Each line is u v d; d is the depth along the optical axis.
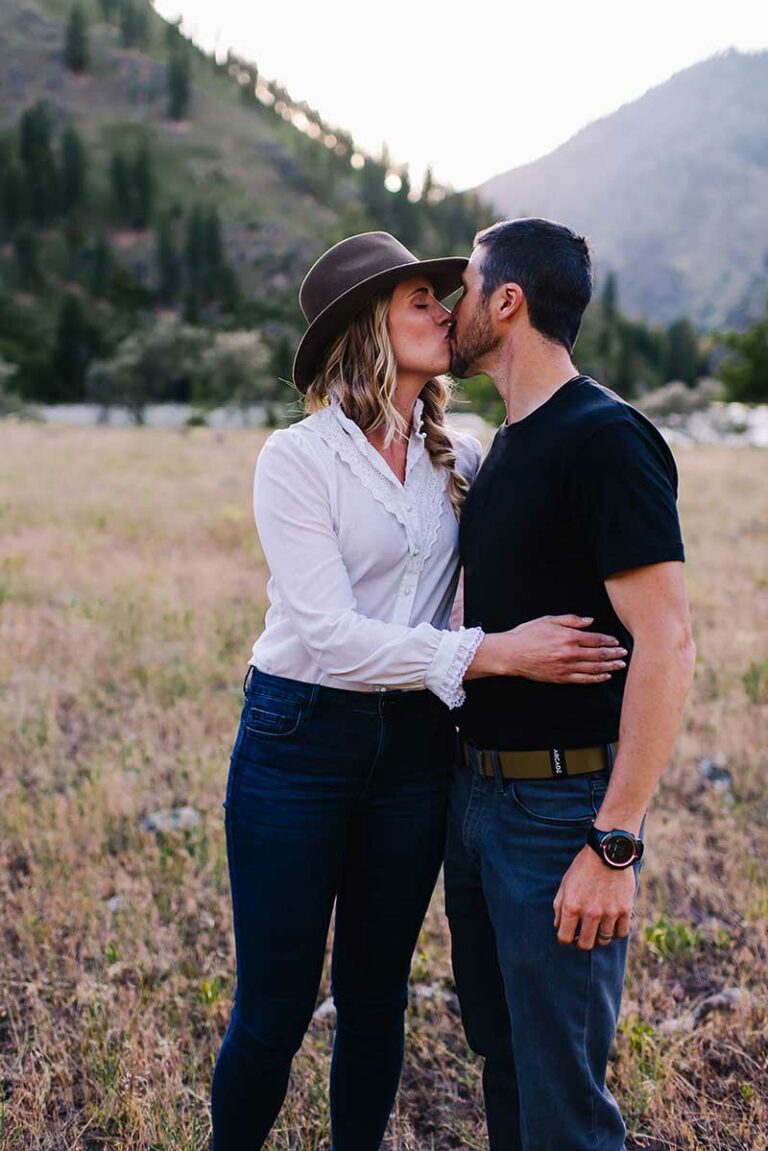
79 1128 2.34
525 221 1.89
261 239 150.62
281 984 2.00
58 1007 2.77
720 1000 2.77
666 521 1.68
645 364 133.00
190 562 8.38
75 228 143.88
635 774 1.69
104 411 84.38
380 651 1.82
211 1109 2.22
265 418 76.69
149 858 3.52
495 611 1.90
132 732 4.71
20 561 8.22
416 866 2.05
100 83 184.75
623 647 1.87
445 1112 2.44
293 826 1.96
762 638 6.30
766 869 3.47
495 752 1.87
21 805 3.78
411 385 2.07
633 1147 2.30
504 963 1.89
